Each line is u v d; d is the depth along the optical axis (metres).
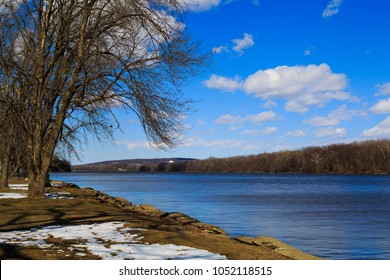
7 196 23.39
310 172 199.50
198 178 156.75
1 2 18.97
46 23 19.88
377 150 180.75
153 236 11.71
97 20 19.38
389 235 21.62
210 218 28.94
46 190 30.53
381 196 56.84
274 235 21.52
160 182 111.56
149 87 17.98
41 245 9.97
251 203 42.88
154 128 17.91
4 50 19.22
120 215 16.45
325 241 19.69
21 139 28.30
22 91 19.48
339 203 44.53
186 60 17.69
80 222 14.29
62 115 20.30
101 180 127.44
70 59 20.41
